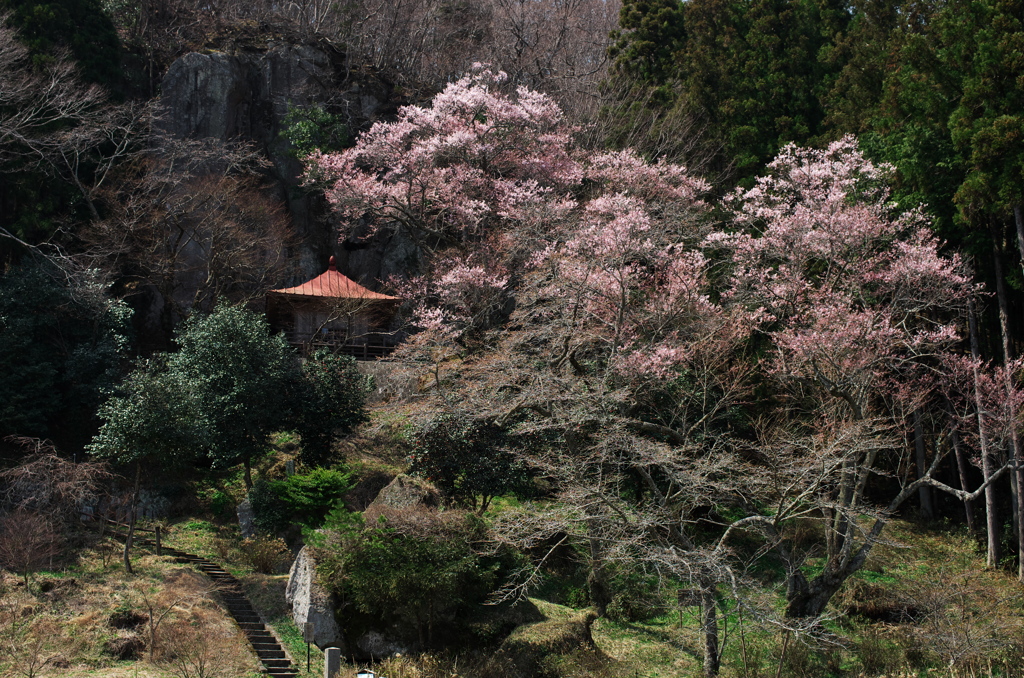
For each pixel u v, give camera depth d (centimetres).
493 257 2711
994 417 2039
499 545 1719
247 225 3428
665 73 3703
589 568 2016
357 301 3070
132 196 3153
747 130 3228
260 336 2431
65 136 2959
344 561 1669
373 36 4659
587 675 1556
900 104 2412
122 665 1470
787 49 3400
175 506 2320
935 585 1934
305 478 2184
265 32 4500
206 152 3547
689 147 3312
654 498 2017
